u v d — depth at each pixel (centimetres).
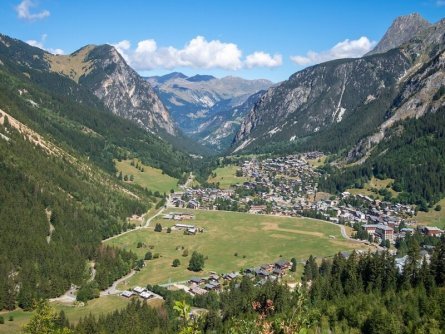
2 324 17662
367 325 13800
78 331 14900
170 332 15050
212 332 14650
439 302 14088
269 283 17712
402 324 13525
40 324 9712
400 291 16075
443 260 16750
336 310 14800
